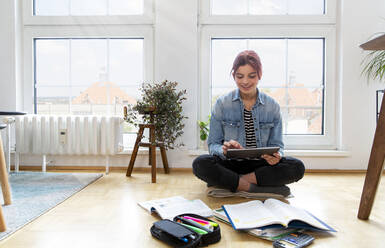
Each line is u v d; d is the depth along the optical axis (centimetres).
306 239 106
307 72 257
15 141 246
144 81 261
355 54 246
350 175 236
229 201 161
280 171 164
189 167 253
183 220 118
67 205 153
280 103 259
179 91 252
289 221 112
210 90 260
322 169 249
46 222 128
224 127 190
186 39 250
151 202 154
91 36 260
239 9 258
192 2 249
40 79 266
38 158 260
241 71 187
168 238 106
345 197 171
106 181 212
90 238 111
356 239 111
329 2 252
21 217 133
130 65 262
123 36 259
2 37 254
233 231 118
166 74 252
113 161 258
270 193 168
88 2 262
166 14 251
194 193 178
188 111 252
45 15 262
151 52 259
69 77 264
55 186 192
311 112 258
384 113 127
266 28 254
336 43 254
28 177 220
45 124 241
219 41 260
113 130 236
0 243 107
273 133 187
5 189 151
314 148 257
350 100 247
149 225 125
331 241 109
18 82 260
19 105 262
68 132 238
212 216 134
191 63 251
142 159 256
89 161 259
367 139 248
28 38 262
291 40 257
